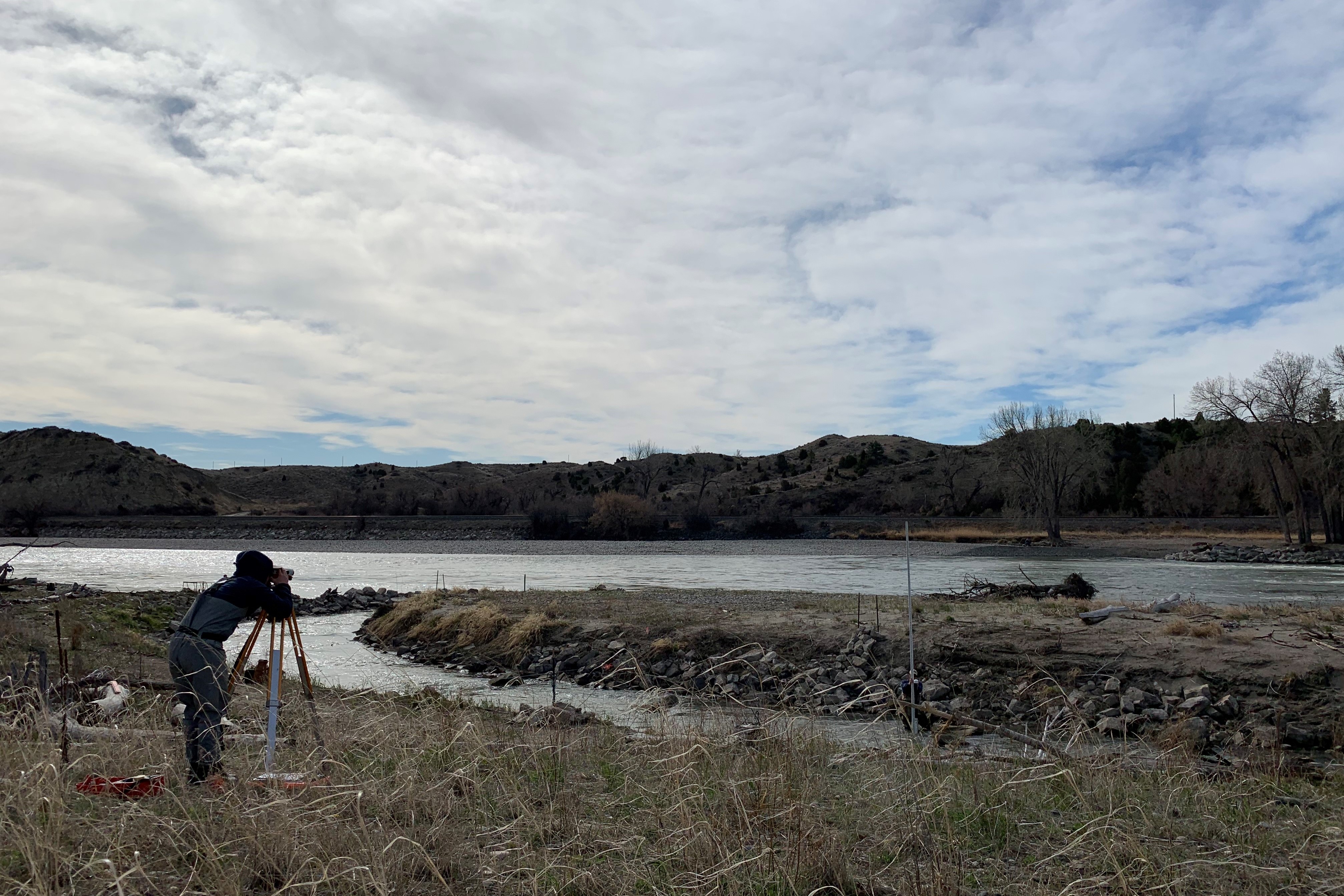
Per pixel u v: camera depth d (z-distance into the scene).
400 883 4.62
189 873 4.55
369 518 98.25
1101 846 5.77
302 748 7.30
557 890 4.80
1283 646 15.71
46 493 134.50
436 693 11.51
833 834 5.64
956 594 31.47
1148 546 67.31
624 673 18.27
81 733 7.37
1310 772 9.18
